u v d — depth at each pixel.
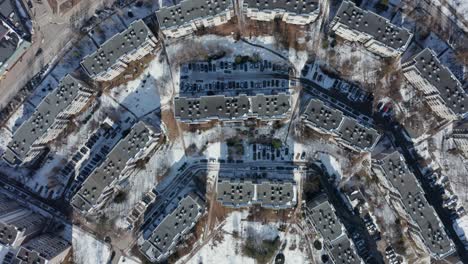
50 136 151.75
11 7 156.75
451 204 147.62
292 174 150.75
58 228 154.50
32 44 158.38
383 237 148.50
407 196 138.00
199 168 152.88
